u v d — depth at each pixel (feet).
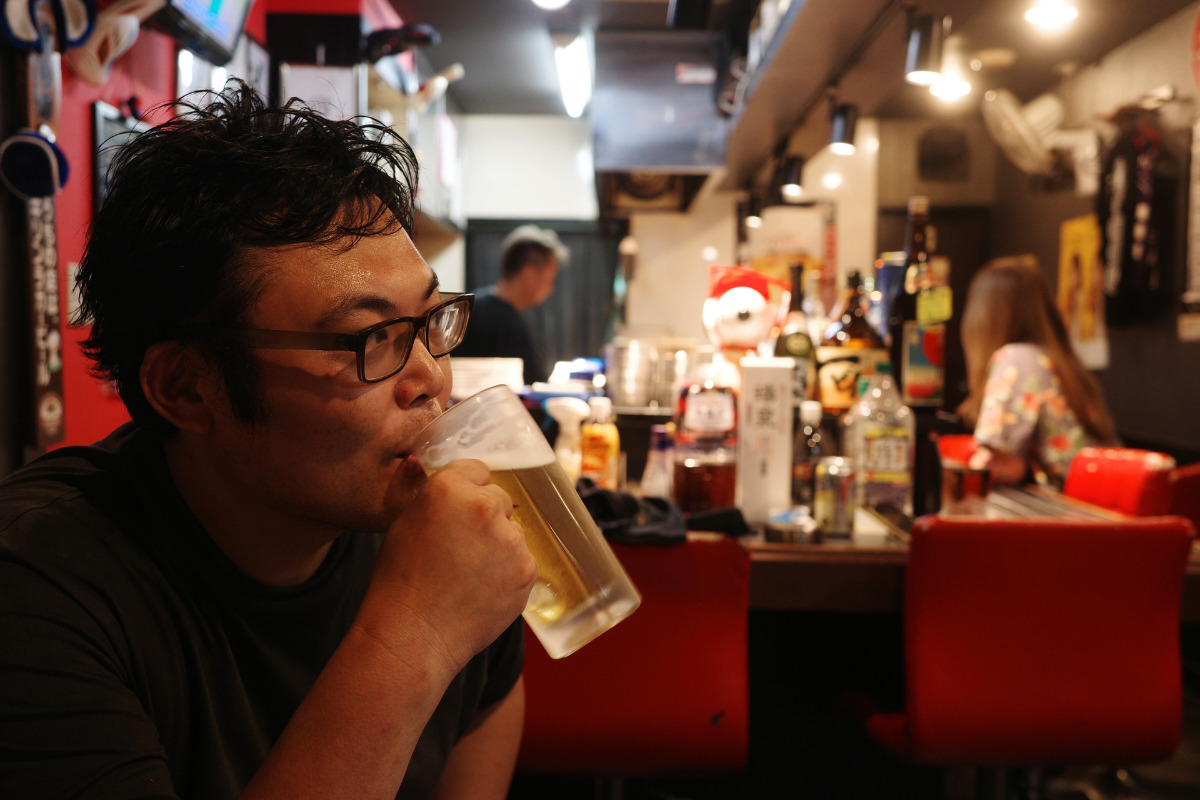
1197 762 8.43
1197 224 11.15
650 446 7.13
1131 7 11.20
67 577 1.93
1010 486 7.61
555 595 2.22
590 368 8.13
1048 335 8.40
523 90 18.37
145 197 2.03
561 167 21.01
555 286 21.12
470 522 1.86
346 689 1.73
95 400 7.57
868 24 6.97
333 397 1.97
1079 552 4.47
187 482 2.21
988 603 4.53
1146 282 12.05
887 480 6.18
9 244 5.90
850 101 9.37
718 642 4.55
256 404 1.98
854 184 18.25
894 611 5.17
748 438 5.93
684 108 11.96
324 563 2.43
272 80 11.96
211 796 2.11
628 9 11.90
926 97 15.55
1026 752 4.63
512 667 3.04
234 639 2.23
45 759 1.66
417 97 14.70
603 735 4.59
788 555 5.21
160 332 2.03
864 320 6.89
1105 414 8.27
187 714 2.10
